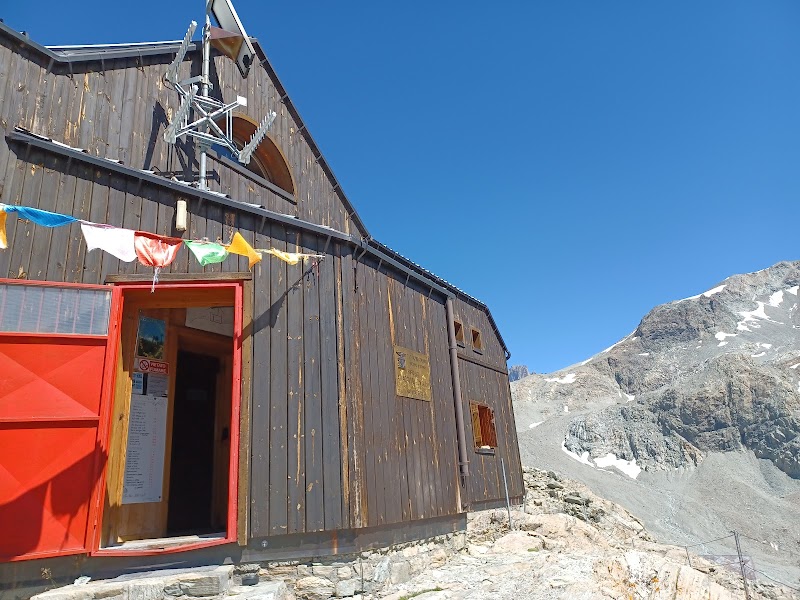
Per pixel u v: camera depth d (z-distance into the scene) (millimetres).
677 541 41312
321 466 7473
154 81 9023
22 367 6371
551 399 93312
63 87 7898
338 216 12148
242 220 8133
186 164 8992
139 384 7852
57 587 6020
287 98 11477
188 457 9336
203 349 9508
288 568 7004
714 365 74312
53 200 7039
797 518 46406
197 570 6418
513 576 8094
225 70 10242
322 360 8008
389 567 7926
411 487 9062
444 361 11672
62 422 6387
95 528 6289
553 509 15836
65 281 6914
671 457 63000
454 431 11312
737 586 14320
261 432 7219
